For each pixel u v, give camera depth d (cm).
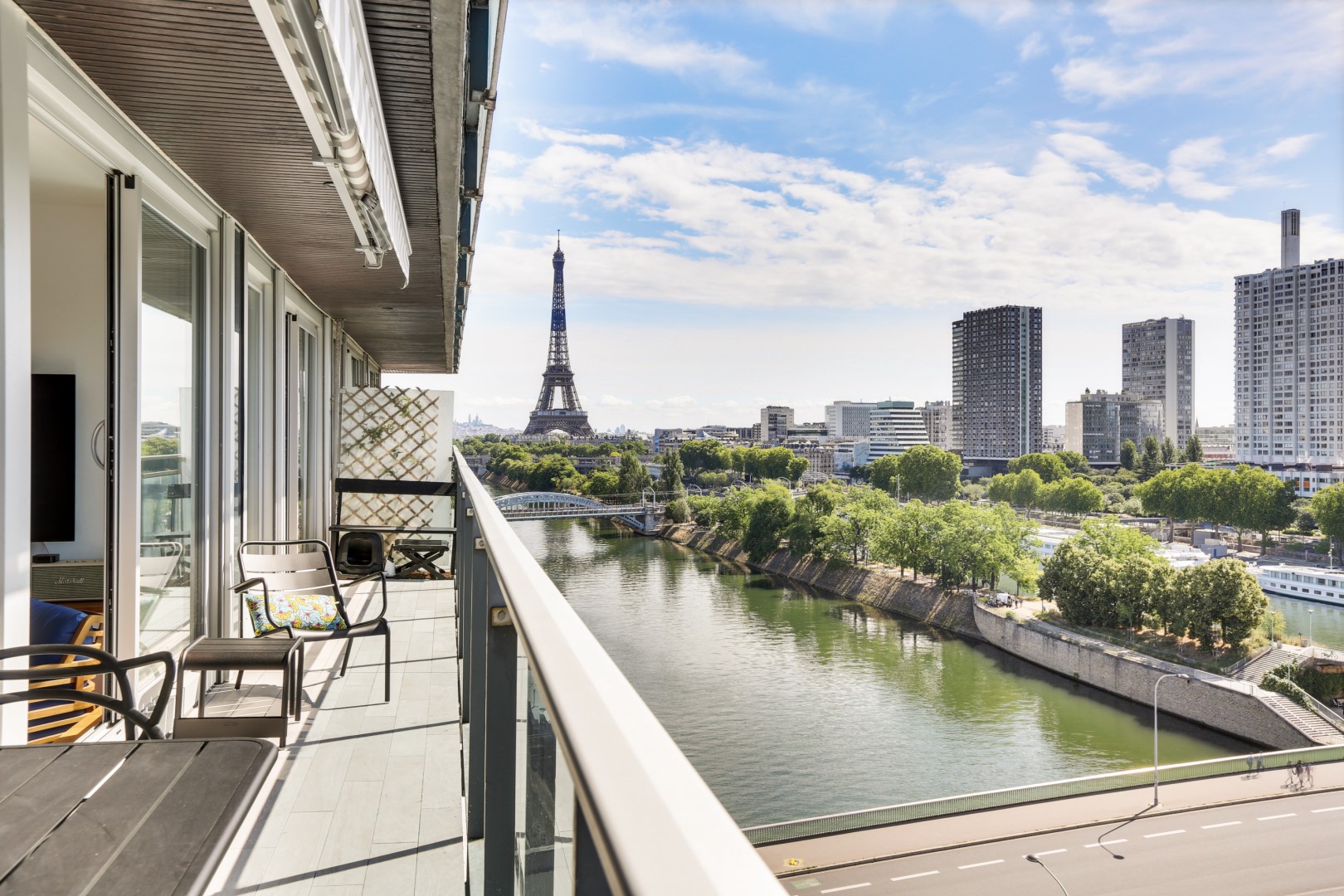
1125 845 2819
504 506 6406
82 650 167
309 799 274
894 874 2706
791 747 3272
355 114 215
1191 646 4100
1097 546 4853
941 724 3531
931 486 8144
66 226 427
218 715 343
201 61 242
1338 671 3569
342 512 792
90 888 101
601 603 4844
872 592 5278
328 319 782
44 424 430
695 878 24
